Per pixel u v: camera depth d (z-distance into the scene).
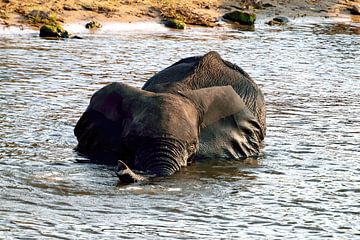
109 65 26.16
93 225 12.38
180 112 15.27
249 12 39.78
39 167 15.11
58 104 20.30
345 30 38.53
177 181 14.54
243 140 16.55
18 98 20.64
